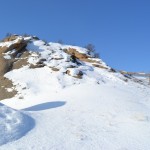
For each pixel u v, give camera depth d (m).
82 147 12.32
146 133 14.73
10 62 30.56
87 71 30.39
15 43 32.09
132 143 13.22
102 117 17.61
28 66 29.98
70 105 20.77
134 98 23.25
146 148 12.67
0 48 32.38
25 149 11.50
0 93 26.72
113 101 21.58
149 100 23.62
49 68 29.64
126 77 32.44
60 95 24.23
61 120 16.55
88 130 14.87
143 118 17.09
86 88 25.75
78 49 35.44
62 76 28.41
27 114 16.69
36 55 31.48
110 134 14.41
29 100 24.64
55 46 35.56
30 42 34.16
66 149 11.94
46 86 26.88
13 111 15.45
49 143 12.45
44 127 14.75
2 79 28.34
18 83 27.39
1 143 11.88
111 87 26.66
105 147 12.52
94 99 22.20
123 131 14.98
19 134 13.08
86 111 19.06
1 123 13.43
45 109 19.80
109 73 31.00
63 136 13.55
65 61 31.16
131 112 18.56
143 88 29.16
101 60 33.91
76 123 16.09
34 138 12.93
